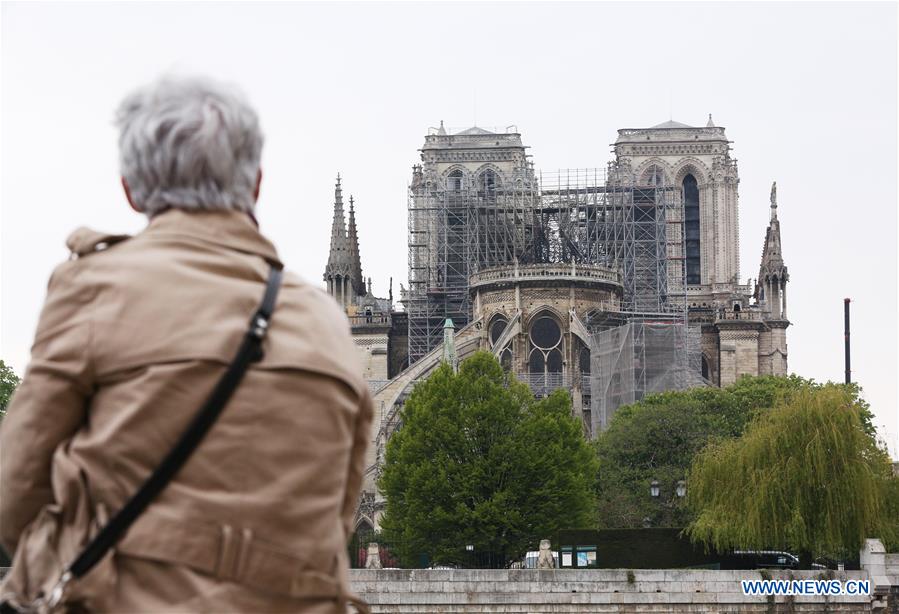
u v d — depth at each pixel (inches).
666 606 2659.9
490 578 2687.0
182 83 325.1
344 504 330.0
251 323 310.3
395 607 2684.5
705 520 3078.2
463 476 4284.0
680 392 6023.6
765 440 3043.8
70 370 303.1
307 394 309.7
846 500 2933.1
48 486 308.2
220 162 322.0
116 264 312.3
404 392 7308.1
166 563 294.0
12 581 304.8
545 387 7524.6
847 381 6481.3
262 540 299.9
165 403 299.6
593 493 4628.4
